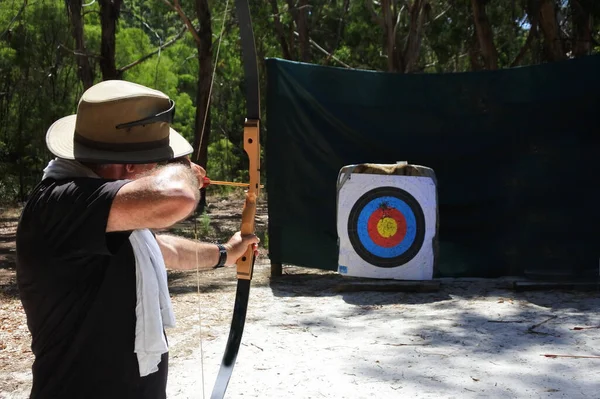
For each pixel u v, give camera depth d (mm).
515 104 7348
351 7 25562
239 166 32438
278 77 7691
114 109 1719
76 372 1761
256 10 21594
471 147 7453
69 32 21703
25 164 24016
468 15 20516
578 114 7188
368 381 4129
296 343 4973
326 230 7672
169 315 1927
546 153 7273
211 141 34344
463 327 5387
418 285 6820
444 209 7512
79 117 1750
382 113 7574
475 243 7457
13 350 5000
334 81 7613
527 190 7324
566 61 7207
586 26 14016
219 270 8586
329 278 7695
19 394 4066
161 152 1797
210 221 15508
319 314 5918
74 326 1754
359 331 5316
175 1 16500
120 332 1776
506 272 7391
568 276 6996
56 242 1700
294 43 25484
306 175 7703
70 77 23672
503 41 21406
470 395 3875
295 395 3914
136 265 1805
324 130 7656
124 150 1752
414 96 7520
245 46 2408
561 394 3871
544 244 7270
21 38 21641
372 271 7055
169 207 1598
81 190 1667
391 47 18812
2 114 23922
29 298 1760
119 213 1623
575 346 4797
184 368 4438
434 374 4246
